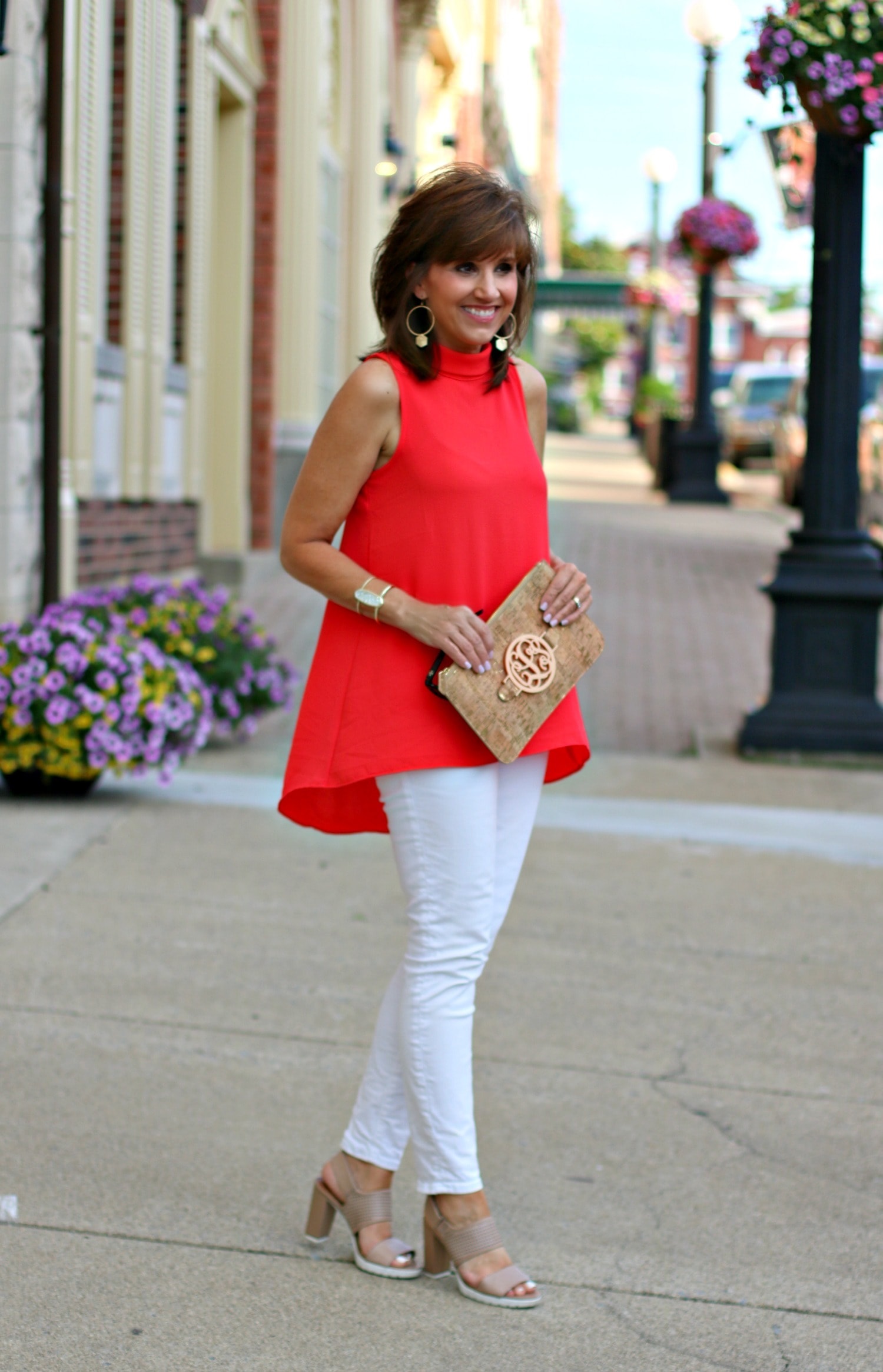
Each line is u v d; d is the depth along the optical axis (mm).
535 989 4117
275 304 11500
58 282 6348
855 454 7375
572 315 59000
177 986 3957
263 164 11312
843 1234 2895
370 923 4551
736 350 72812
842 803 6488
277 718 7809
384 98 15305
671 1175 3105
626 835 5793
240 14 10312
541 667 2459
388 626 2473
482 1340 2449
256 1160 3059
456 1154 2562
